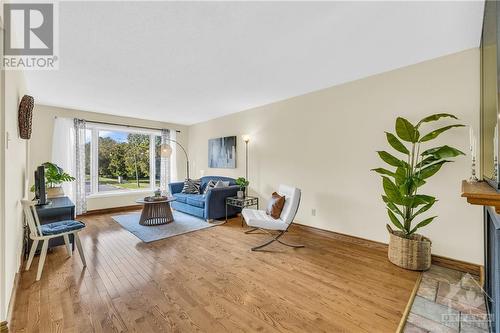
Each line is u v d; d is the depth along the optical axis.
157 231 3.72
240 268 2.43
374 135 3.00
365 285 2.09
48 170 3.57
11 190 1.83
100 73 2.91
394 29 2.01
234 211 4.66
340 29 2.01
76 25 1.92
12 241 1.88
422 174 2.29
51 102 4.22
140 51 2.37
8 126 1.68
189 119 5.86
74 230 2.45
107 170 5.34
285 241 3.27
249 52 2.41
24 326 1.56
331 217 3.42
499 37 1.14
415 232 2.64
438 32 2.06
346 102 3.26
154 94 3.78
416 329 1.54
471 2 1.69
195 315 1.68
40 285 2.08
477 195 1.11
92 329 1.53
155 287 2.06
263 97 3.96
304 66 2.76
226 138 5.29
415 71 2.67
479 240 2.29
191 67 2.77
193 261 2.61
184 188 5.34
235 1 1.65
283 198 3.27
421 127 2.61
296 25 1.95
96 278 2.22
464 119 2.37
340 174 3.32
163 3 1.67
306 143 3.75
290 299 1.88
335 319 1.64
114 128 5.32
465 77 2.36
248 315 1.68
